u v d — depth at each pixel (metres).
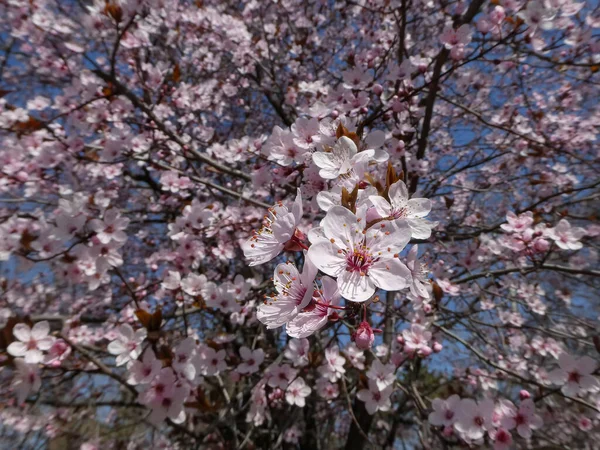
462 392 3.71
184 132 5.19
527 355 3.78
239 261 4.90
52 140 3.31
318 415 5.32
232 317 3.62
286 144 2.23
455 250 4.30
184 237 3.40
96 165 3.60
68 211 2.54
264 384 3.31
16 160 3.18
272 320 1.35
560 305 4.97
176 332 4.14
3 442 3.79
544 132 4.45
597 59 3.88
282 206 1.55
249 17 5.38
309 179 2.23
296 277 1.40
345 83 3.11
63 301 4.73
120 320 3.53
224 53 5.37
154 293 3.94
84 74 3.45
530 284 4.03
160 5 3.52
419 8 4.78
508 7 3.01
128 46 3.29
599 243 4.27
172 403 2.19
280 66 5.74
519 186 5.18
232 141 3.42
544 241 2.72
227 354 3.50
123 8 2.97
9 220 2.66
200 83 5.36
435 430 2.54
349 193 1.44
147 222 5.41
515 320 4.09
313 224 3.52
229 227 3.70
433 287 2.81
